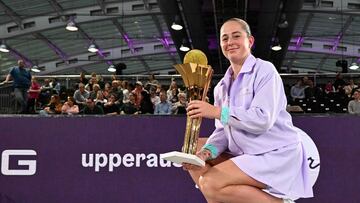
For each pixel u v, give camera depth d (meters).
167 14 19.03
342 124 3.66
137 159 3.78
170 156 2.23
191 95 2.37
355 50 25.30
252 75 2.38
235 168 2.33
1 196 3.81
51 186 3.80
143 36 24.69
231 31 2.44
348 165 3.63
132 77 15.41
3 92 11.00
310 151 3.65
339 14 20.58
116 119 3.82
